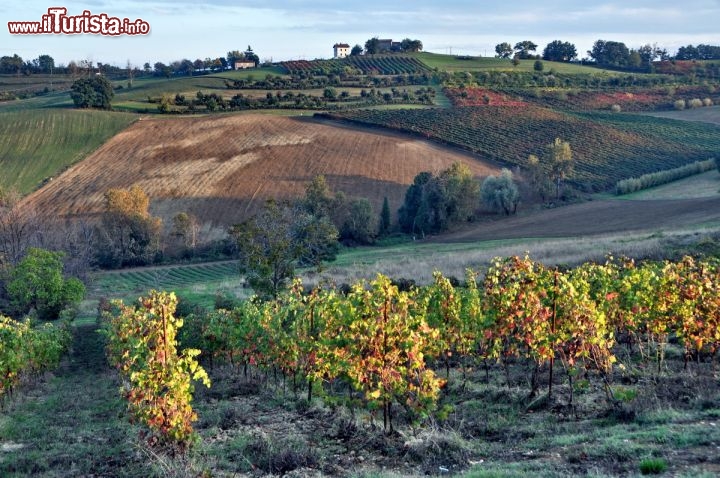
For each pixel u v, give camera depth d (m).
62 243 72.75
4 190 86.56
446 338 19.56
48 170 100.62
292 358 20.33
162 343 14.46
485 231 85.38
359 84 164.12
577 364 19.75
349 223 87.69
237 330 23.69
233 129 117.81
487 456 13.27
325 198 88.19
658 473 10.52
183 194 95.19
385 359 15.20
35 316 43.56
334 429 16.33
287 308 22.09
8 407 21.91
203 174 101.00
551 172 103.25
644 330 23.31
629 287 20.23
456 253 60.38
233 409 18.84
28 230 73.75
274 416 18.38
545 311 16.77
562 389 18.20
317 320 20.30
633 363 20.45
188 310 34.62
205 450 14.77
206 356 29.23
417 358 15.09
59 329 33.41
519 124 127.62
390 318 15.23
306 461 13.80
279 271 37.22
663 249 40.12
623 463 11.30
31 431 18.20
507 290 18.02
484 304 19.34
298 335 19.92
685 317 18.36
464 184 91.31
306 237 47.69
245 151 109.00
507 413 16.53
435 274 20.89
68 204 90.06
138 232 81.56
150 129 115.94
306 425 17.12
